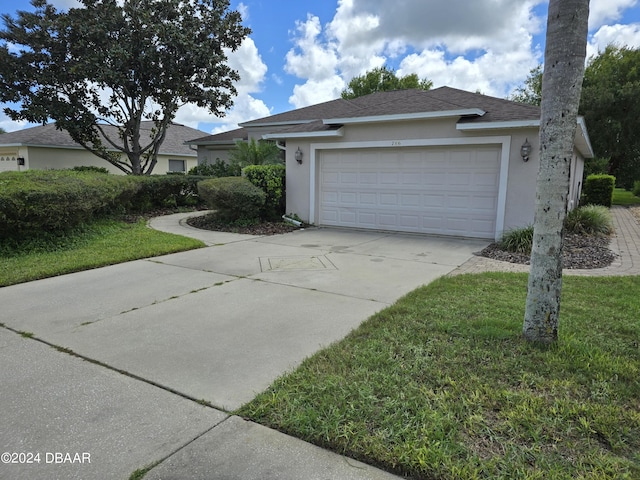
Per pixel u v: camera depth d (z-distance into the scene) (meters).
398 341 3.32
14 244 6.82
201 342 3.43
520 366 2.85
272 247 7.90
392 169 9.74
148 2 14.37
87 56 13.77
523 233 7.66
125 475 1.89
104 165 20.67
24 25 13.95
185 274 5.77
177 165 24.12
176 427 2.26
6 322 3.88
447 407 2.37
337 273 5.88
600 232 9.58
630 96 22.05
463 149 8.81
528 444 2.06
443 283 5.13
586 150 13.87
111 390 2.65
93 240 7.87
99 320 3.94
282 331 3.66
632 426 2.19
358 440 2.10
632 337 3.38
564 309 4.09
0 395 2.59
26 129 20.05
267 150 13.40
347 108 14.65
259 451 2.06
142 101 15.77
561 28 2.86
